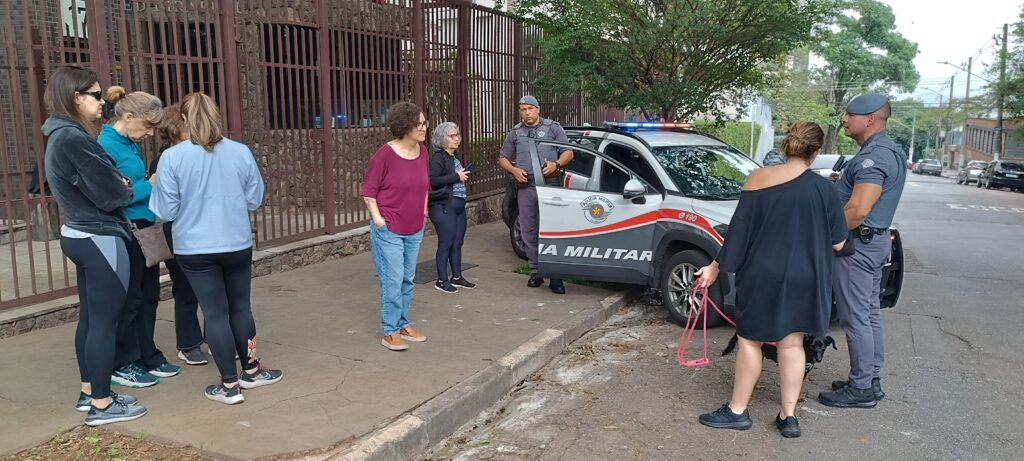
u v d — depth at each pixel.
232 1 6.95
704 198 6.38
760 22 9.97
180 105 4.15
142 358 4.56
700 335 6.29
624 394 4.97
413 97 9.67
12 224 5.49
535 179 7.06
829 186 4.10
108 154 3.92
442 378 4.76
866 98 4.59
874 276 4.62
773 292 4.06
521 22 11.84
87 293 3.83
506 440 4.29
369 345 5.38
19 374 4.60
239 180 4.08
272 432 3.87
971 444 4.16
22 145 5.56
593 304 6.82
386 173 5.02
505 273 7.96
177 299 4.77
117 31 6.57
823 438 4.24
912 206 20.52
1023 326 6.56
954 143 80.50
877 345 4.74
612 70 10.52
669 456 4.03
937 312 7.02
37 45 5.61
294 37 7.79
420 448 4.07
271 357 5.07
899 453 4.05
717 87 11.12
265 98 7.46
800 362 4.19
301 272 7.66
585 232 6.79
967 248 11.17
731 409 4.40
